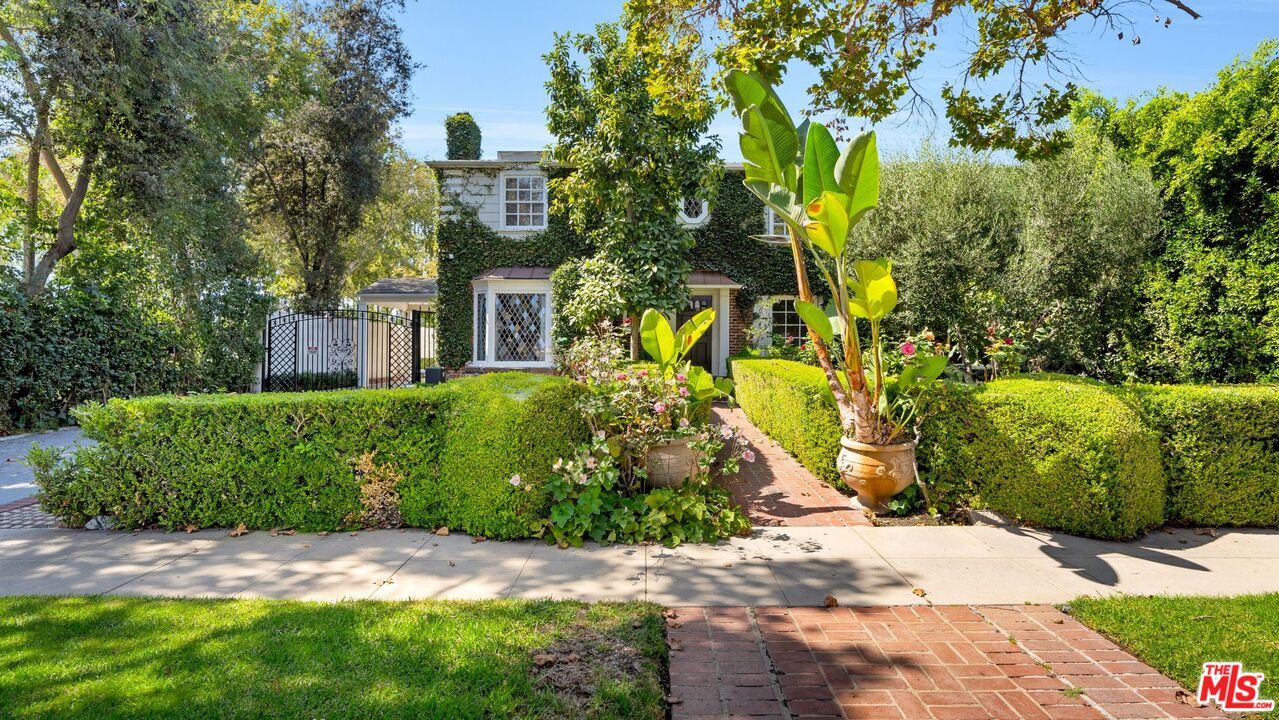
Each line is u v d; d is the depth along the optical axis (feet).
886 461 16.44
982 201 34.55
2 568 12.92
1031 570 12.93
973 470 16.57
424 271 116.37
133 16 34.88
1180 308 27.91
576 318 35.65
